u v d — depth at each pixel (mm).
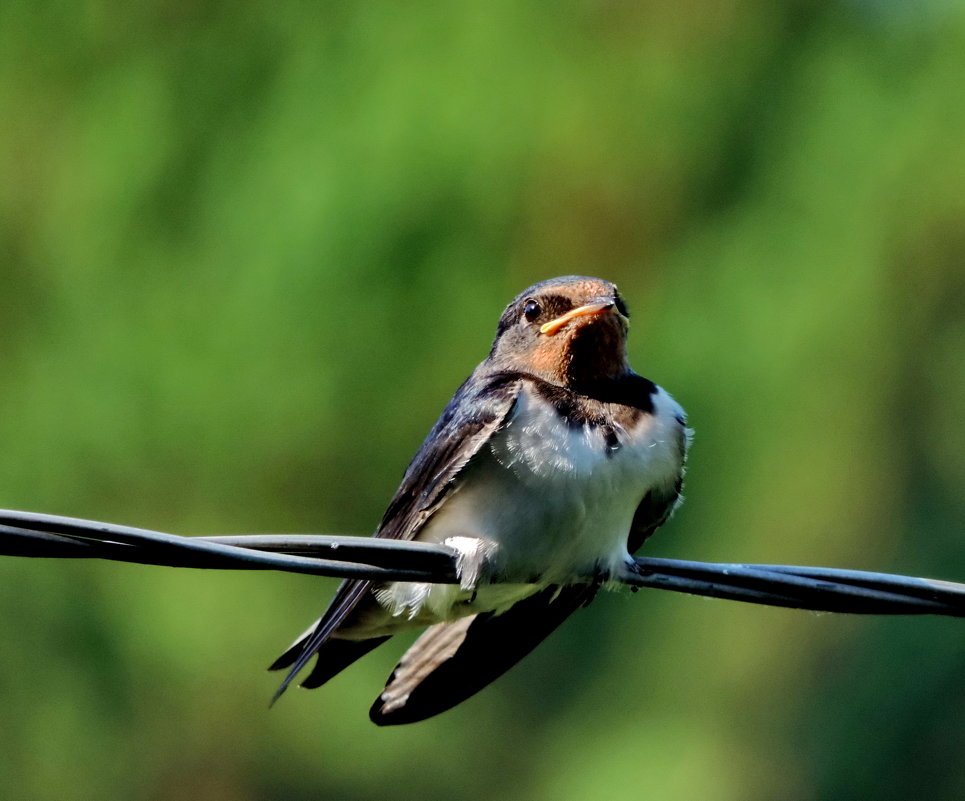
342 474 14531
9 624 14844
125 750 15305
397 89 14258
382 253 14016
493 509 7945
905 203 15117
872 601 7316
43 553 6238
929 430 16156
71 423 14422
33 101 15133
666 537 14852
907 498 16375
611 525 7977
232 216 14203
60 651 14930
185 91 14742
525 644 8508
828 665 16375
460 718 16703
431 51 14438
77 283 14602
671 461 8148
